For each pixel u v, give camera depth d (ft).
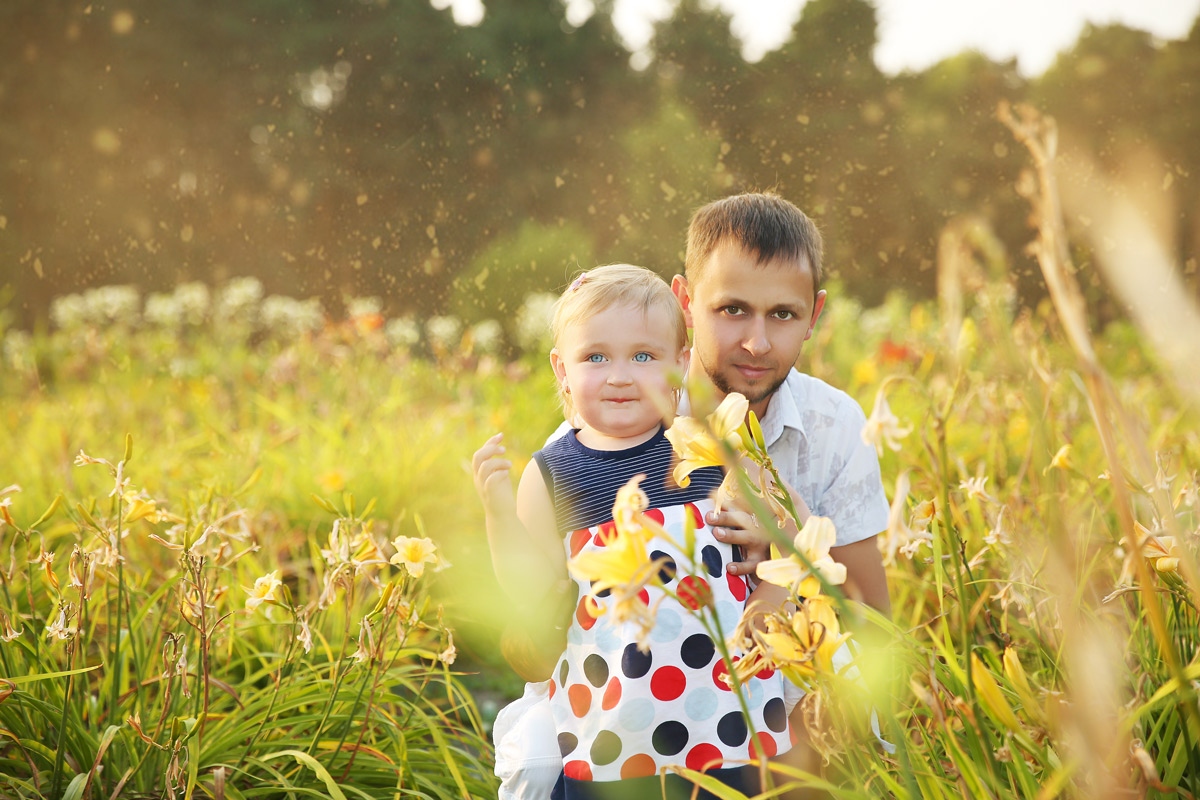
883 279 51.83
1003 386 9.07
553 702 5.81
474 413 17.92
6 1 54.34
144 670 7.28
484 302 40.01
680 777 5.31
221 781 5.47
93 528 6.33
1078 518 5.28
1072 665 3.35
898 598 8.49
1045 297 36.55
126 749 6.29
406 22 59.00
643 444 6.01
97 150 55.77
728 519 5.65
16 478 13.28
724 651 3.56
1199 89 54.90
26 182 54.49
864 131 54.70
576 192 58.23
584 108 61.82
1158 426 10.87
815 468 7.16
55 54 55.42
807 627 3.72
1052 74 56.90
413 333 28.35
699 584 3.51
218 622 6.05
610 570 3.47
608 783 5.36
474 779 7.00
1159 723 4.42
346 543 6.03
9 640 6.17
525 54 62.08
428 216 57.21
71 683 6.10
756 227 6.38
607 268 6.33
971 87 55.98
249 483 7.66
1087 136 55.16
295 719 6.83
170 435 15.33
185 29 57.11
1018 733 3.54
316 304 30.07
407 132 58.44
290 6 58.23
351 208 57.47
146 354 24.41
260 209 57.31
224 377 22.38
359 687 6.86
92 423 17.88
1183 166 53.06
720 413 4.10
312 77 59.11
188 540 6.04
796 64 57.67
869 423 3.35
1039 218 2.95
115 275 55.83
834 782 5.52
